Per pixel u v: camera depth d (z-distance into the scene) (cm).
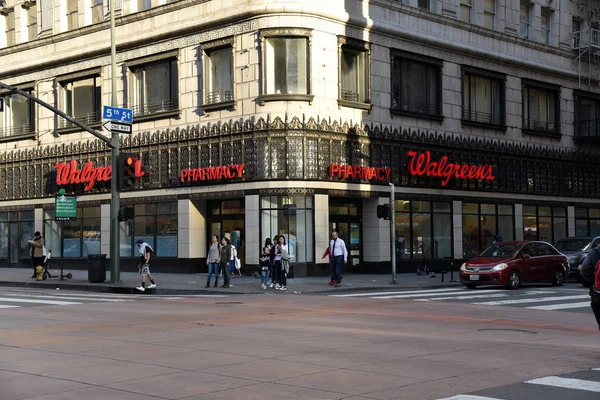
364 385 945
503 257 2672
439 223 3894
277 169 3291
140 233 3791
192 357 1161
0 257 4462
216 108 3462
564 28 4653
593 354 1193
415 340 1344
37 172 4262
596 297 1114
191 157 3569
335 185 3394
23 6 4362
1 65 4428
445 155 3888
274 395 890
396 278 3322
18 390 928
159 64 3725
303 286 2839
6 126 4441
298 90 3316
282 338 1369
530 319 1725
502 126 4197
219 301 2203
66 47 4097
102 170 3891
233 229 3569
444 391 911
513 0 4316
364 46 3519
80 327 1554
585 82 4778
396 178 3662
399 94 3703
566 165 4631
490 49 4138
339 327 1544
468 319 1711
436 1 3888
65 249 4134
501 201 4203
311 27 3309
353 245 3609
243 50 3362
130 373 1032
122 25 3844
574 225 4678
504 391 911
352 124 3472
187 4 3556
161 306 2045
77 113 4072
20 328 1545
